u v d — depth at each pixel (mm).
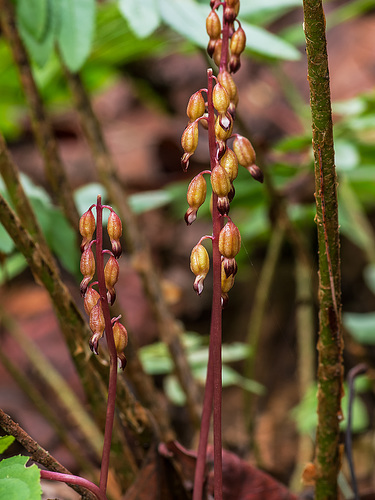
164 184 941
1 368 931
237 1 336
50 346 958
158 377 888
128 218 541
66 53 454
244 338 1014
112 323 336
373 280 763
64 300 388
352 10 792
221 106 319
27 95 468
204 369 667
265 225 752
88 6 456
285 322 999
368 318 711
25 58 469
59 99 805
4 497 319
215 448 343
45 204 491
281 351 969
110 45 587
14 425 340
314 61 338
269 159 710
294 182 676
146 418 400
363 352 572
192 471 408
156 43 607
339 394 378
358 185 731
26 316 1023
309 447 689
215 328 339
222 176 320
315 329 889
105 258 1008
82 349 392
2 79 731
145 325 977
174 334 546
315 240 776
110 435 342
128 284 1033
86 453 756
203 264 325
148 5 460
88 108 531
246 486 415
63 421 824
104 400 416
